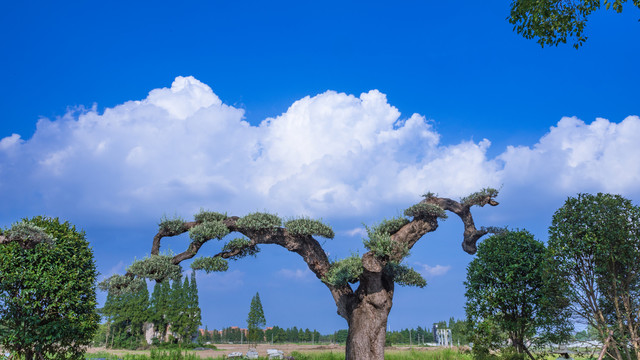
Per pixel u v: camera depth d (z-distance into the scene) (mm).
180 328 64125
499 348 15938
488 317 15945
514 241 16406
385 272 14836
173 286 67875
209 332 92375
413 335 67562
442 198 15250
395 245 13656
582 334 14617
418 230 14664
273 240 14852
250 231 14820
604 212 12867
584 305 13031
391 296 14867
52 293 14469
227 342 83062
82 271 15594
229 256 14594
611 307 13008
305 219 14727
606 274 12711
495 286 16219
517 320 15633
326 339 80688
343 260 13977
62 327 14445
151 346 62406
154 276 13312
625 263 12516
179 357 24375
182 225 14867
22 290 14141
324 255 15398
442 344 43344
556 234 13641
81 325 14953
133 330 64625
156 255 13906
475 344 16188
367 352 13805
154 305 67375
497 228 14289
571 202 13555
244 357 29766
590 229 12938
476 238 14633
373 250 13625
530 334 15367
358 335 14062
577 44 10297
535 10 10078
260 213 14766
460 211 14867
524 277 15641
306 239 15078
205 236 14055
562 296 13656
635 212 12680
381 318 14156
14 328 14016
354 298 14773
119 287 13250
